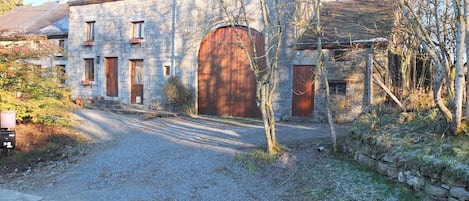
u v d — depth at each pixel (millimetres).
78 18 17891
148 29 15914
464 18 4965
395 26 7801
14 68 8977
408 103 7312
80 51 17828
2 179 6789
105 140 9625
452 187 4359
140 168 7074
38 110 9227
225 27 14422
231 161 7070
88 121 11344
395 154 5324
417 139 5469
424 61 8203
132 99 16516
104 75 17141
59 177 6805
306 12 11523
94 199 5598
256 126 11594
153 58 15797
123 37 16547
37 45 9547
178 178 6387
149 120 12641
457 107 5027
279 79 13219
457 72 5023
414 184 4875
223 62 14641
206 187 5902
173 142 9141
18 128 9164
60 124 10031
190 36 14812
